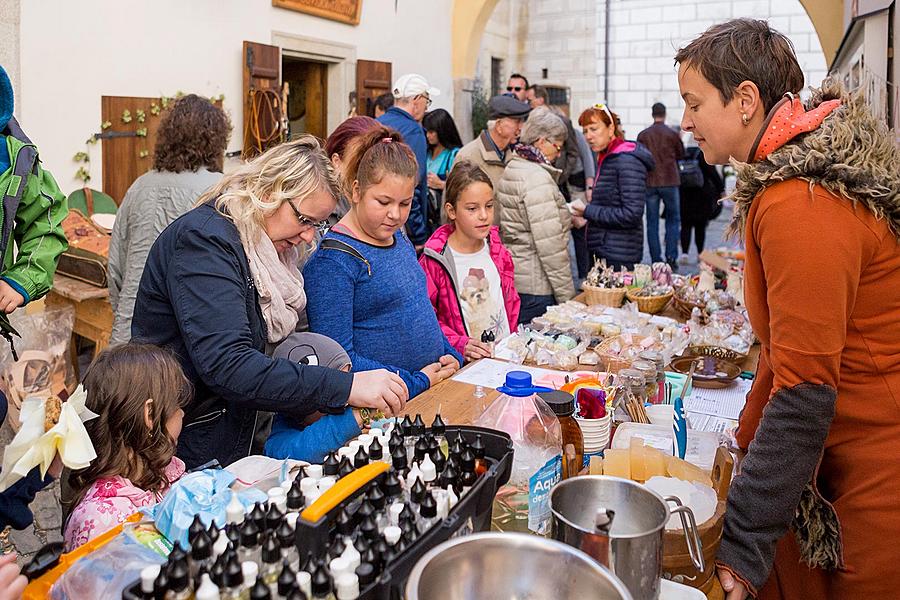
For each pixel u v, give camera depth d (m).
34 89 4.75
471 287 3.02
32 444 1.25
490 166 4.36
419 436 1.33
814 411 1.32
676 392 2.20
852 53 4.86
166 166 3.13
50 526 2.91
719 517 1.32
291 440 1.79
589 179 7.37
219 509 1.18
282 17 6.69
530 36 12.00
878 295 1.38
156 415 1.62
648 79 13.73
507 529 1.37
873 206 1.32
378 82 7.91
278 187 1.82
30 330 3.63
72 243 4.11
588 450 1.69
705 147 1.53
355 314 2.23
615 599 0.91
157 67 5.52
